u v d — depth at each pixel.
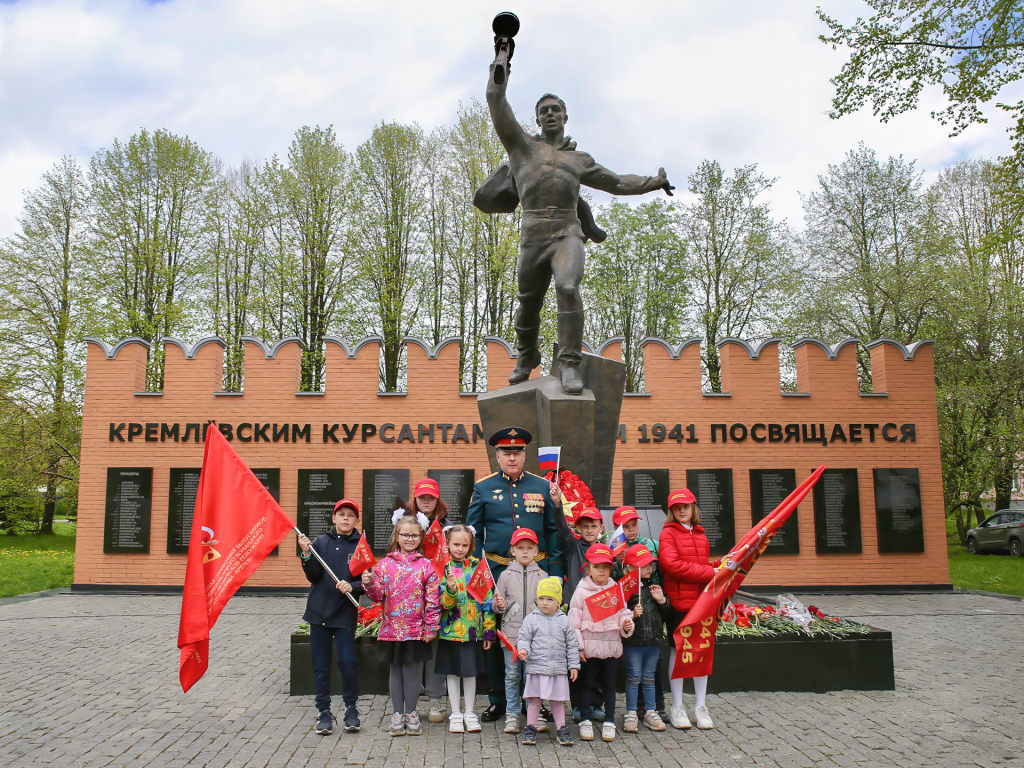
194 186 23.64
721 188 25.39
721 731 5.26
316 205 23.28
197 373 13.52
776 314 24.92
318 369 23.67
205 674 7.10
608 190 7.16
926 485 13.77
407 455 13.43
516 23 6.74
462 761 4.68
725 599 5.38
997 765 4.56
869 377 23.47
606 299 25.67
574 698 5.35
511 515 5.63
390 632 5.23
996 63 11.71
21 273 23.28
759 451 13.73
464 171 23.52
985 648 8.25
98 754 4.82
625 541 5.75
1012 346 21.38
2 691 6.45
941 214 24.91
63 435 23.05
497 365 13.70
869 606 11.66
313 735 5.22
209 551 5.26
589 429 6.58
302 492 13.28
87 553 13.05
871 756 4.73
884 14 12.06
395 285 23.25
